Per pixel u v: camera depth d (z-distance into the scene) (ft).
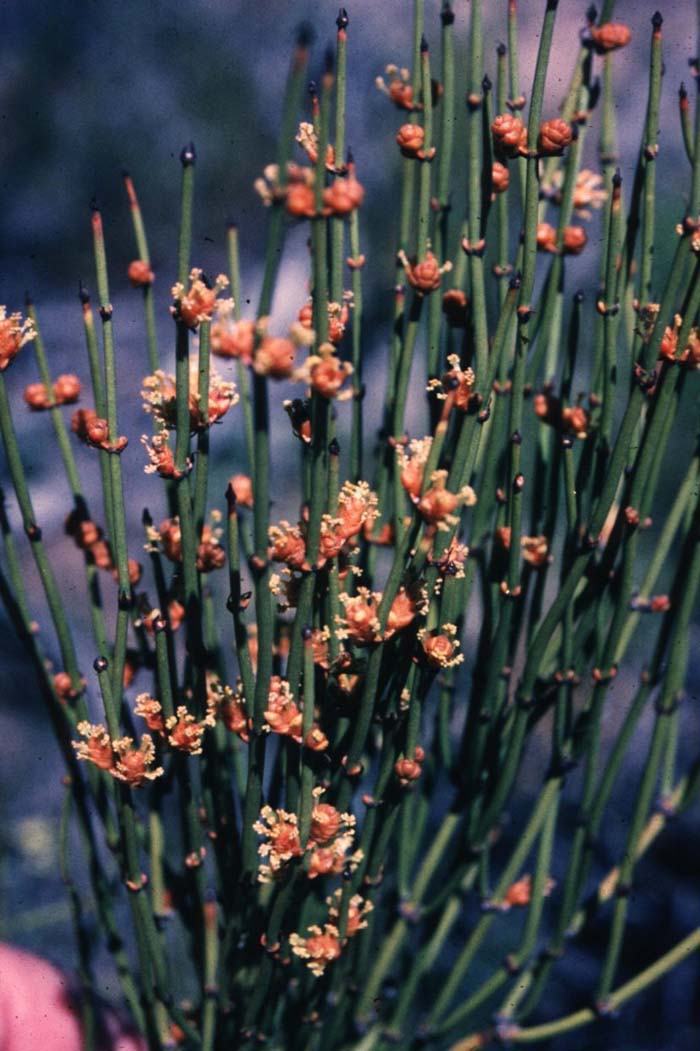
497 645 1.24
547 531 1.26
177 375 1.13
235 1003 1.29
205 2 2.90
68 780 1.31
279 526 1.15
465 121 2.38
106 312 1.16
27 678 2.03
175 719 1.19
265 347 1.04
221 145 2.73
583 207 1.29
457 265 1.26
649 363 1.17
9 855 1.82
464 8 2.76
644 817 1.32
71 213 2.61
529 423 1.60
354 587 1.26
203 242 2.57
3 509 1.25
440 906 1.37
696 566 1.26
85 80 2.78
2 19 2.83
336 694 1.20
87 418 1.19
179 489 1.16
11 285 2.51
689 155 1.18
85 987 1.39
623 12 2.77
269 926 1.22
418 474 1.12
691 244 1.15
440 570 1.15
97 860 1.32
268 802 1.28
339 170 1.18
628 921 1.92
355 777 1.20
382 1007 1.39
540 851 1.33
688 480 1.27
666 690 1.30
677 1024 1.82
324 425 1.11
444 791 1.92
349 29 2.84
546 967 1.36
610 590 1.27
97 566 1.26
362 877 1.25
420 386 2.02
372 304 2.38
